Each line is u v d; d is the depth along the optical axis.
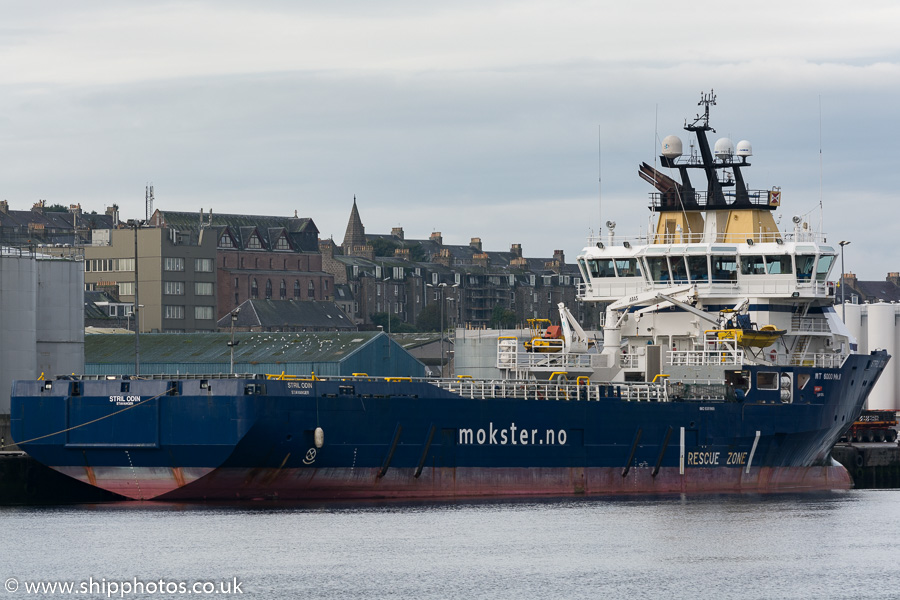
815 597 198.38
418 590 196.25
